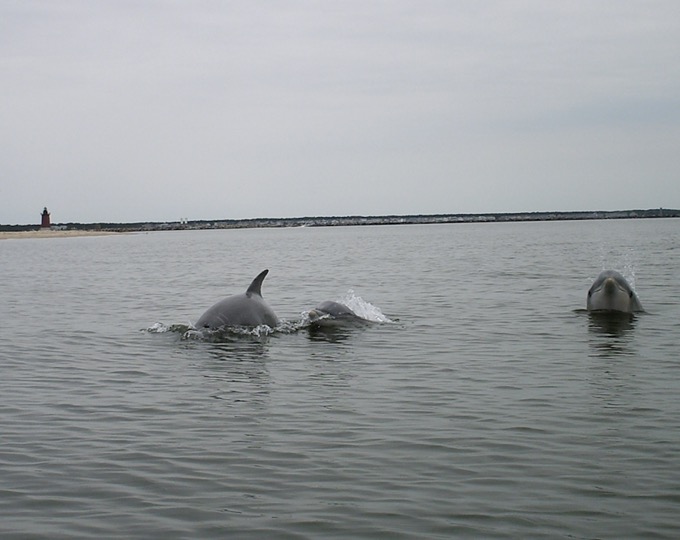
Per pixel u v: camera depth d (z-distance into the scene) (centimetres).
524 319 2086
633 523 742
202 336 1841
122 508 799
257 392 1276
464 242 8825
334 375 1404
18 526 757
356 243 9625
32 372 1456
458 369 1447
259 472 898
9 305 2636
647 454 931
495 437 1013
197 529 748
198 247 9762
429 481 862
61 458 950
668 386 1274
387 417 1116
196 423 1096
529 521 752
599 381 1323
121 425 1090
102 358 1593
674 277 3253
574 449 957
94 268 5050
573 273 3659
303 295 2816
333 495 828
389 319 2117
